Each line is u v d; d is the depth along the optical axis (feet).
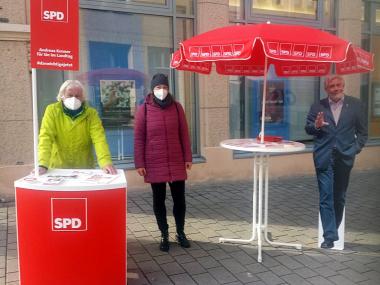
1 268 12.96
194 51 12.42
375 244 15.24
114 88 21.89
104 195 10.69
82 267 10.77
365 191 22.86
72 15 10.87
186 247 14.71
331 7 27.63
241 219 17.81
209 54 12.09
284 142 14.94
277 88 26.30
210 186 23.13
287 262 13.67
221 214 18.45
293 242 15.37
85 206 10.59
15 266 13.10
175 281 12.35
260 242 13.80
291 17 26.32
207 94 23.18
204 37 12.82
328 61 11.70
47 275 10.71
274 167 25.34
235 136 25.25
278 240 15.55
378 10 29.32
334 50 11.76
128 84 22.20
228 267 13.28
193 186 23.03
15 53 18.89
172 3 22.65
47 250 10.64
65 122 12.30
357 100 14.53
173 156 14.08
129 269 13.06
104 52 21.47
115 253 10.96
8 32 18.53
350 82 27.94
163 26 22.75
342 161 14.37
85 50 21.02
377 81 29.94
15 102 19.11
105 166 12.18
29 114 19.40
